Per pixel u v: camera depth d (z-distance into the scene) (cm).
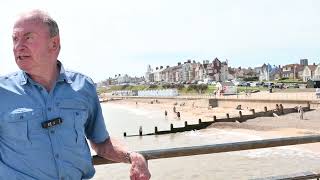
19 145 246
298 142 409
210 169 2506
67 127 257
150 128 6362
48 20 256
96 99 288
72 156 258
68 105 260
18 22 252
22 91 250
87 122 294
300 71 18138
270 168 2517
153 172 2447
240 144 377
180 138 4769
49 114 252
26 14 254
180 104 11350
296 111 6312
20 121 244
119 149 299
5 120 245
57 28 263
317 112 6025
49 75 261
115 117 9425
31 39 250
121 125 7150
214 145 366
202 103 9894
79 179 269
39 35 252
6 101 247
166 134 5219
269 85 12388
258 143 387
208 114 7900
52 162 250
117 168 2481
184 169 2506
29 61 251
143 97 16788
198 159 2802
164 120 7888
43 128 249
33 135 246
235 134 4772
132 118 8888
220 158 2822
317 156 2861
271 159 2798
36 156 246
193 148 356
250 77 19250
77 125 263
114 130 6178
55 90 261
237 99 8462
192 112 8862
